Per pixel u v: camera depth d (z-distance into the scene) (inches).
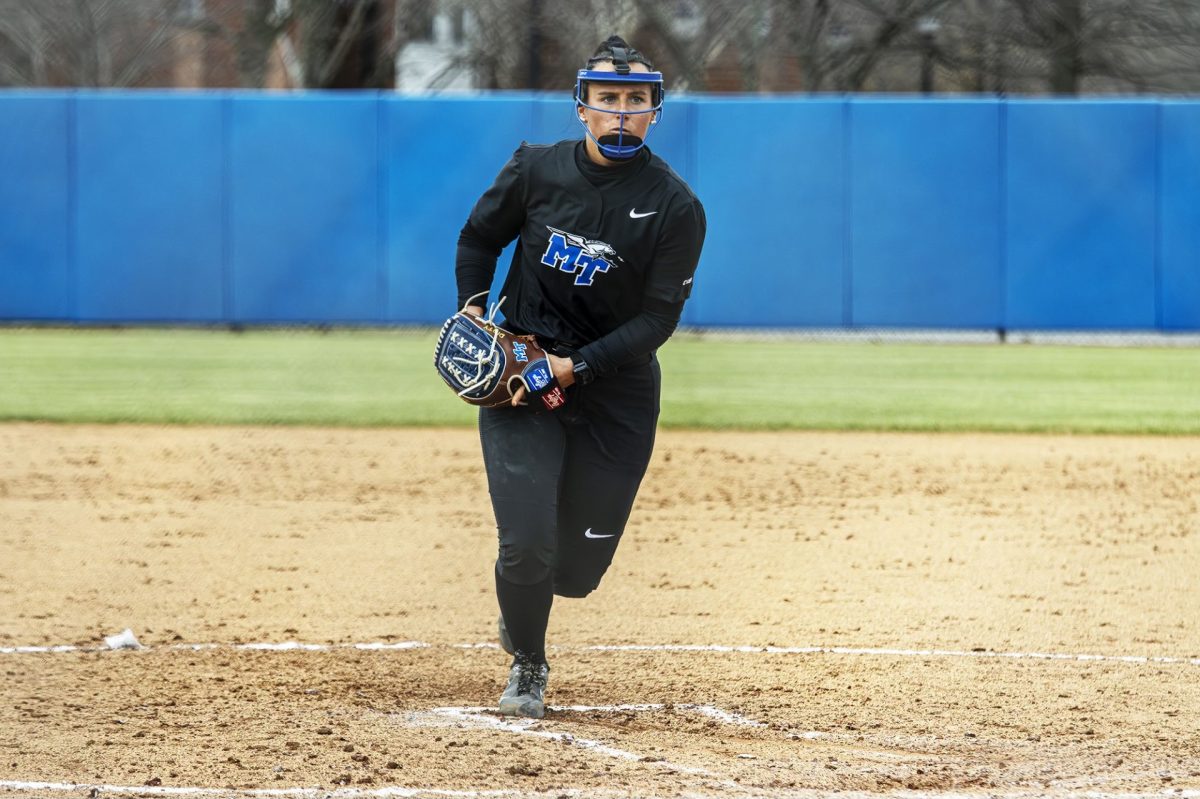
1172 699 729.0
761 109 2773.1
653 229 655.8
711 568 1053.8
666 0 3730.3
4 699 707.4
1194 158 2768.2
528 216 674.2
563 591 739.4
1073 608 936.3
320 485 1397.6
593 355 655.8
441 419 1797.5
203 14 4256.9
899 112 2773.1
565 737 641.0
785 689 745.6
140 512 1261.1
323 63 3860.7
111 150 2812.5
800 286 2815.0
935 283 2807.6
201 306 2847.0
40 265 2839.6
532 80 3789.4
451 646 839.7
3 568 1045.2
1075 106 2765.7
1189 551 1117.1
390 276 2834.6
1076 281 2800.2
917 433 1732.3
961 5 3681.1
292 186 2819.9
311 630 877.8
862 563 1072.2
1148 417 1839.3
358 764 593.0
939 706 713.6
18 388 2052.2
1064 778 592.4
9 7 4163.4
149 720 666.8
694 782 575.5
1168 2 3641.7
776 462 1525.6
